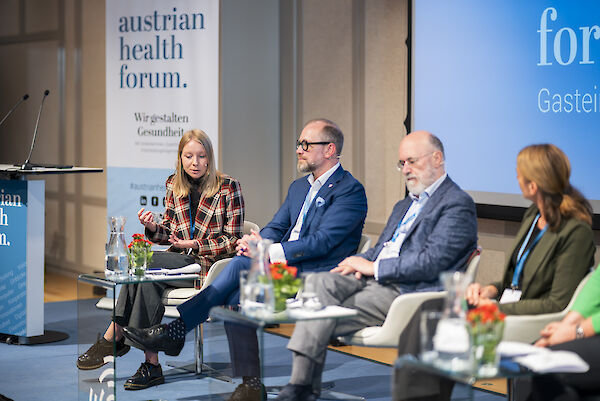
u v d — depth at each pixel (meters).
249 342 3.63
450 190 3.76
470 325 2.50
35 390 4.35
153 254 4.34
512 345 2.72
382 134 5.67
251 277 3.33
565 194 3.22
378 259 3.85
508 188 4.80
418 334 3.18
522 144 4.72
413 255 3.67
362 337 3.58
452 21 5.07
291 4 6.21
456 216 3.67
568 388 2.85
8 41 8.86
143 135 6.38
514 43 4.75
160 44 6.25
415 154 3.78
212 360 3.78
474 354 2.50
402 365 2.65
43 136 8.39
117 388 4.30
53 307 6.61
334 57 5.95
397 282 3.72
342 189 4.30
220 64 6.07
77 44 7.84
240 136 6.18
